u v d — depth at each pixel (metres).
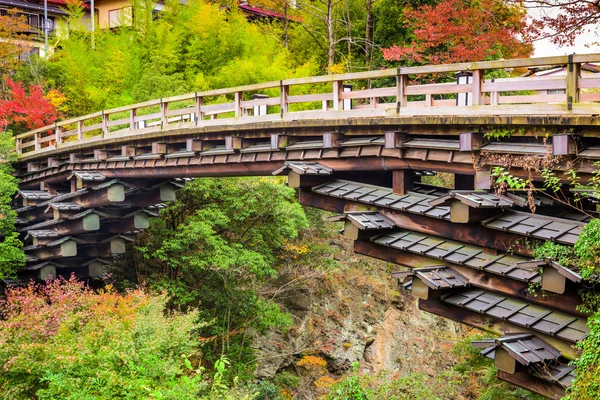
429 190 12.02
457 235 10.29
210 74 30.70
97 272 20.59
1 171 21.83
